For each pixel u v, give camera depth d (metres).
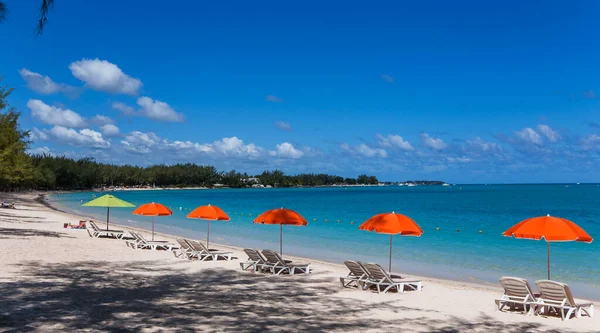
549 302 9.88
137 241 19.05
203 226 34.62
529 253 21.11
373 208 60.97
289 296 10.97
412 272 16.25
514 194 118.19
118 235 22.22
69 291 10.06
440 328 8.55
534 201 78.38
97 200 22.64
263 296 10.82
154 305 9.22
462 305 10.71
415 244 24.39
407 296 11.58
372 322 8.76
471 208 59.25
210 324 8.00
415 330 8.32
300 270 15.09
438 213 50.19
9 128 34.16
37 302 8.86
